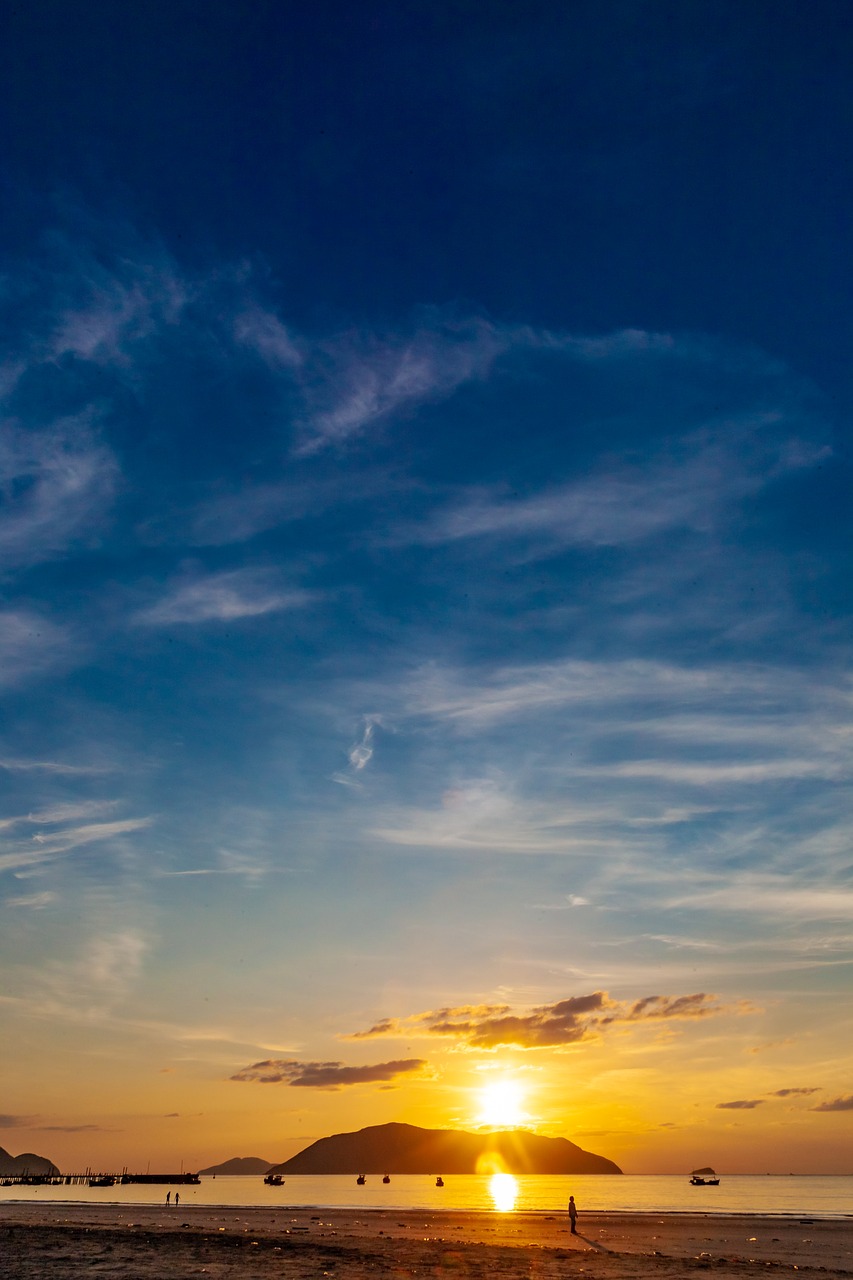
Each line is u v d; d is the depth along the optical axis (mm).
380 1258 60781
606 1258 64125
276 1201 163875
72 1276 49938
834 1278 56750
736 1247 79000
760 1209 146875
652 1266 60094
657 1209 141375
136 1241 69062
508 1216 112812
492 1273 55000
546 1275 54562
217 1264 56062
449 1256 62969
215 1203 152375
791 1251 76812
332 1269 54969
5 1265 54500
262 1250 64000
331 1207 133250
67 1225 84938
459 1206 143625
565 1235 87312
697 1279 54500
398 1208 131875
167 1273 51688
